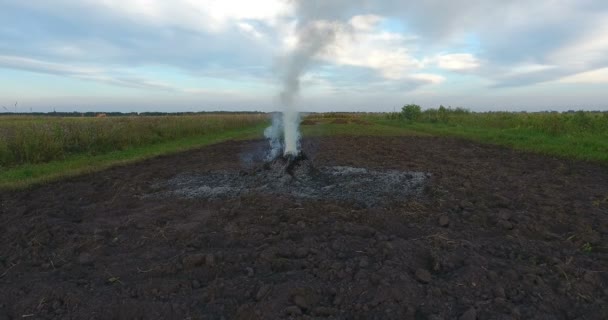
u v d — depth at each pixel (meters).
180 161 12.59
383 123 37.66
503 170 9.99
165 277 4.15
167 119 23.22
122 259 4.66
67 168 11.06
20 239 5.43
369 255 4.45
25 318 3.51
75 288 3.89
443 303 3.47
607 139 15.47
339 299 3.57
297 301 3.50
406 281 3.73
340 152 13.80
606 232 5.25
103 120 20.55
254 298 3.64
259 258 4.44
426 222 5.67
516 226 5.39
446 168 10.23
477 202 6.69
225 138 21.88
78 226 5.91
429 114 38.44
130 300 3.62
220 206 6.73
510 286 3.75
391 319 3.28
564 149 13.16
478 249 4.66
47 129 13.46
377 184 7.95
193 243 5.00
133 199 7.46
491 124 25.95
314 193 7.36
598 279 3.91
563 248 4.76
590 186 8.04
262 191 7.60
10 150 11.95
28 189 8.62
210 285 3.86
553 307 3.47
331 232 5.25
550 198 7.01
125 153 14.55
